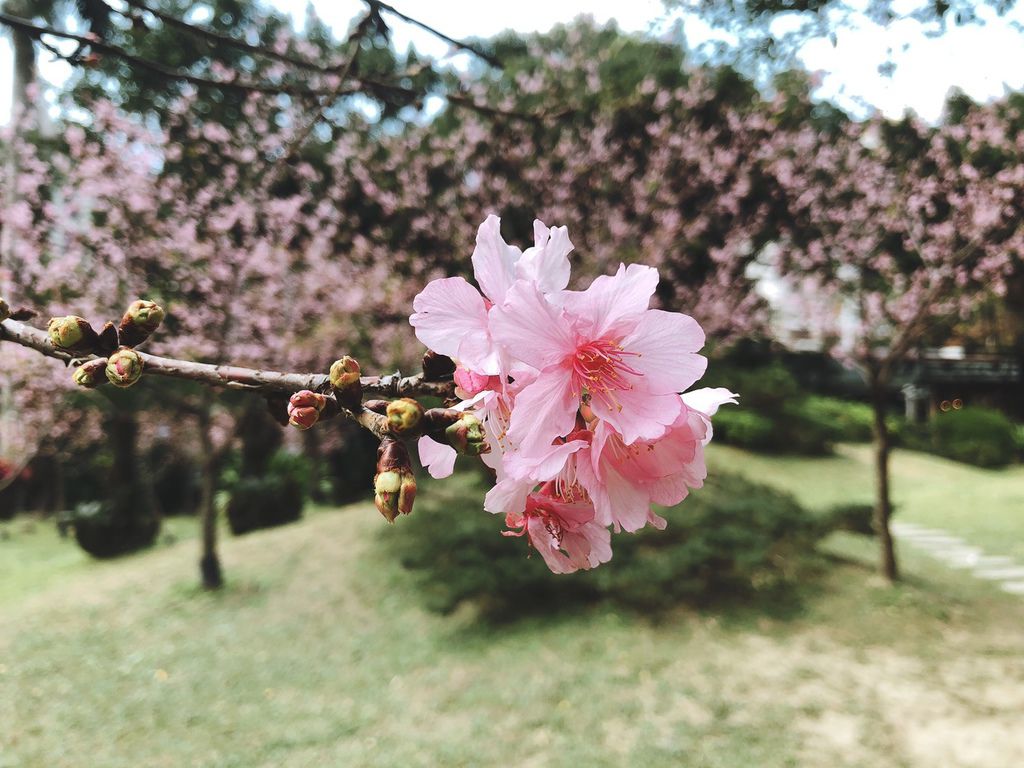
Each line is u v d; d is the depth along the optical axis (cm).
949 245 749
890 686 515
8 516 1428
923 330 747
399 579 771
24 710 532
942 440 1767
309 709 522
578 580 680
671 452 68
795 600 689
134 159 655
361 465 1308
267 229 755
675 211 991
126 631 691
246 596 769
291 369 841
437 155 933
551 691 526
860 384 2167
